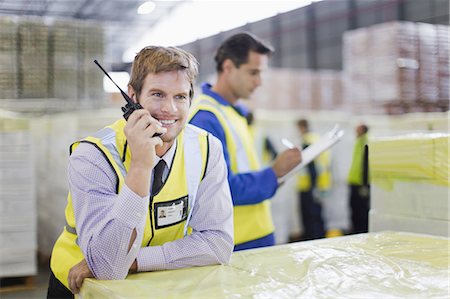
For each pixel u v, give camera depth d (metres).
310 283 1.33
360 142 5.36
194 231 1.59
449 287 1.29
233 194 2.15
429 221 2.10
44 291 4.27
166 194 1.46
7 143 4.16
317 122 6.16
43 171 5.05
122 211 1.29
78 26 4.91
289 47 10.85
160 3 8.14
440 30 5.64
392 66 5.64
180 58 1.40
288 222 5.98
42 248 5.15
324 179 6.04
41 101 4.79
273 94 6.92
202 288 1.29
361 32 6.09
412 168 2.12
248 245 2.25
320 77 7.22
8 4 7.33
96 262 1.33
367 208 5.40
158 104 1.39
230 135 2.25
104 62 5.03
